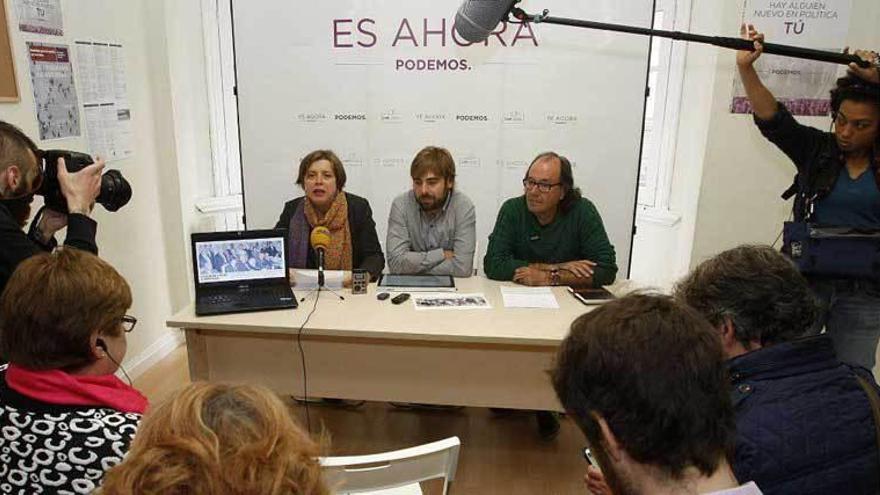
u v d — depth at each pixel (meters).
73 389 0.95
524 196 2.56
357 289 2.25
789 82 2.79
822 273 2.00
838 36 2.72
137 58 3.14
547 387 2.10
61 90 2.60
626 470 0.66
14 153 1.56
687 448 0.62
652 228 3.62
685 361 0.63
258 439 0.53
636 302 0.71
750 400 0.93
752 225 3.00
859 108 1.90
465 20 2.41
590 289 2.31
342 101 3.44
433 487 2.26
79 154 1.75
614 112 3.31
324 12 3.33
